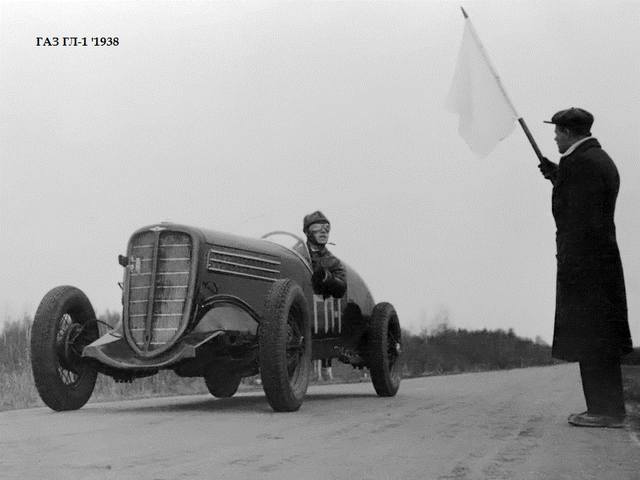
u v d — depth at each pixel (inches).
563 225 235.0
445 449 181.9
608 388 229.9
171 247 285.6
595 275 229.6
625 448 183.5
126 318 285.3
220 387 380.5
